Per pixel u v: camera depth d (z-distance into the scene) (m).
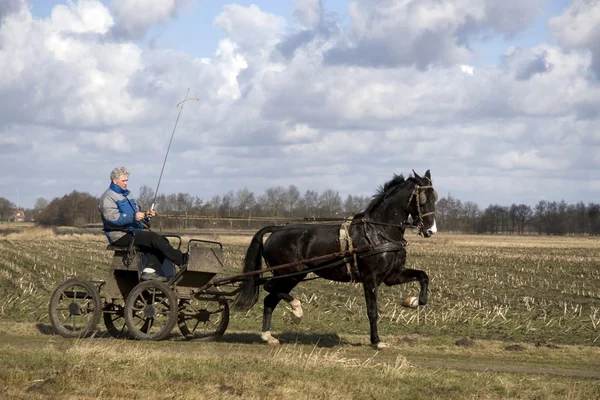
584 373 10.55
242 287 12.81
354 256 12.38
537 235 133.50
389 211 12.58
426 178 12.59
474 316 17.84
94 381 8.43
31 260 34.41
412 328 15.84
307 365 9.43
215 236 54.88
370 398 8.25
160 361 9.30
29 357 9.38
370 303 12.47
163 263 12.73
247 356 10.12
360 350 12.25
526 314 18.70
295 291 22.95
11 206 129.25
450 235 119.25
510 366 11.01
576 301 22.33
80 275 27.56
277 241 13.02
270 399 8.05
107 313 13.00
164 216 12.68
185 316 12.84
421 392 8.55
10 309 17.39
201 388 8.32
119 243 12.47
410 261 40.12
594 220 140.50
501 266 37.75
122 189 12.62
